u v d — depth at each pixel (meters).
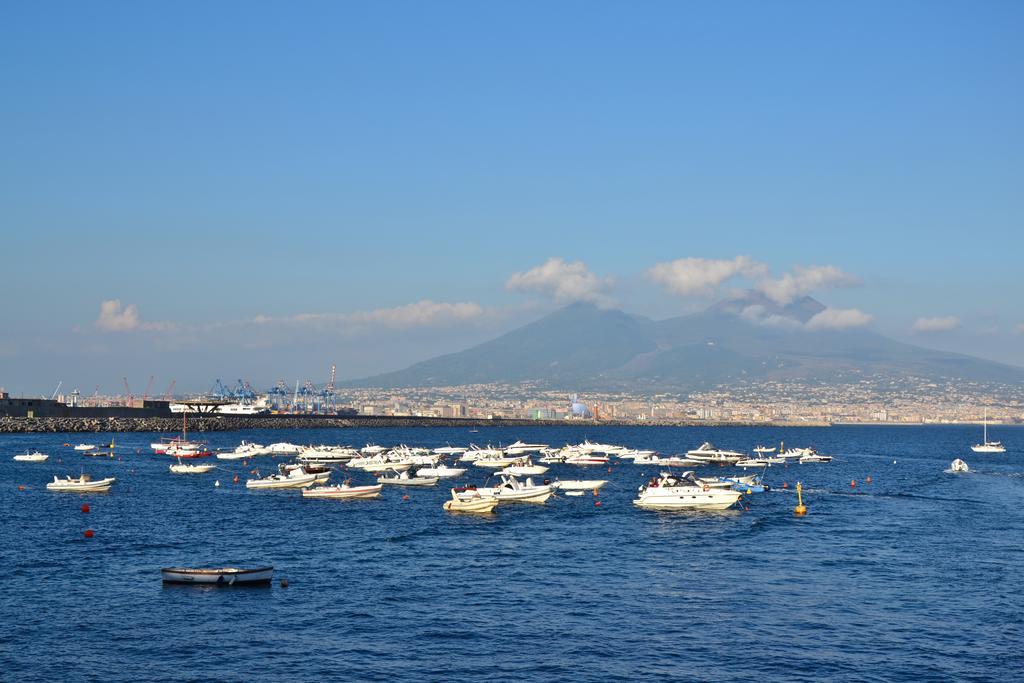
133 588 72.25
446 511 117.31
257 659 56.00
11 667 54.34
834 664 55.38
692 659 56.22
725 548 90.56
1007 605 67.81
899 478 180.88
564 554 87.31
